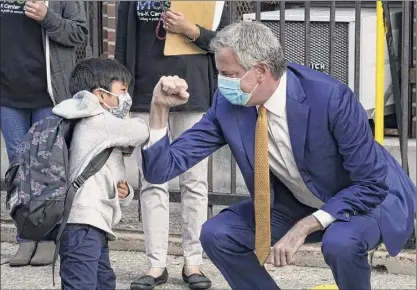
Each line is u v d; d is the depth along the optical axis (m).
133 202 7.25
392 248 4.44
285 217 4.54
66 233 4.46
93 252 4.47
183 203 5.60
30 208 4.37
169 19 5.40
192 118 5.59
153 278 5.57
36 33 5.89
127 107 4.67
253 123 4.28
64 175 4.41
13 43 5.92
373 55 6.82
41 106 5.98
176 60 5.54
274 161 4.32
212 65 5.61
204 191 5.60
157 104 4.16
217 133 4.43
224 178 7.09
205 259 6.16
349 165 4.20
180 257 6.18
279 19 6.48
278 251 4.15
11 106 6.01
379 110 5.94
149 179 4.31
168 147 4.27
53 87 5.91
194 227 5.59
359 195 4.21
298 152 4.21
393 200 4.43
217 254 4.48
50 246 6.11
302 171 4.27
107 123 4.45
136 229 6.47
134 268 6.01
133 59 5.64
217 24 5.51
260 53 4.03
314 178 4.30
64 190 4.40
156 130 4.23
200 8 5.46
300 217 4.55
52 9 5.88
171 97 4.14
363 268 4.30
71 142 4.50
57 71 5.90
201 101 5.56
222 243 4.45
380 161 4.25
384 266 5.81
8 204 4.48
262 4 7.54
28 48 5.90
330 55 5.96
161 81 4.11
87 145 4.45
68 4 5.92
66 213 4.41
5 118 6.05
